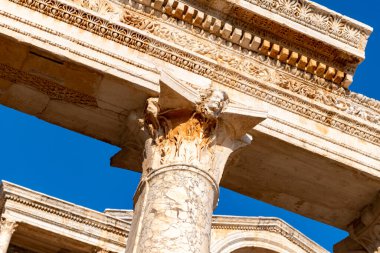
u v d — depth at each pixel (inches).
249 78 730.2
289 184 762.8
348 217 792.3
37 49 674.8
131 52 702.5
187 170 655.1
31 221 1147.3
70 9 695.1
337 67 760.3
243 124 692.1
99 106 713.0
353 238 801.6
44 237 1165.1
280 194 777.6
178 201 634.2
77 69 686.5
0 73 703.1
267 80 738.8
